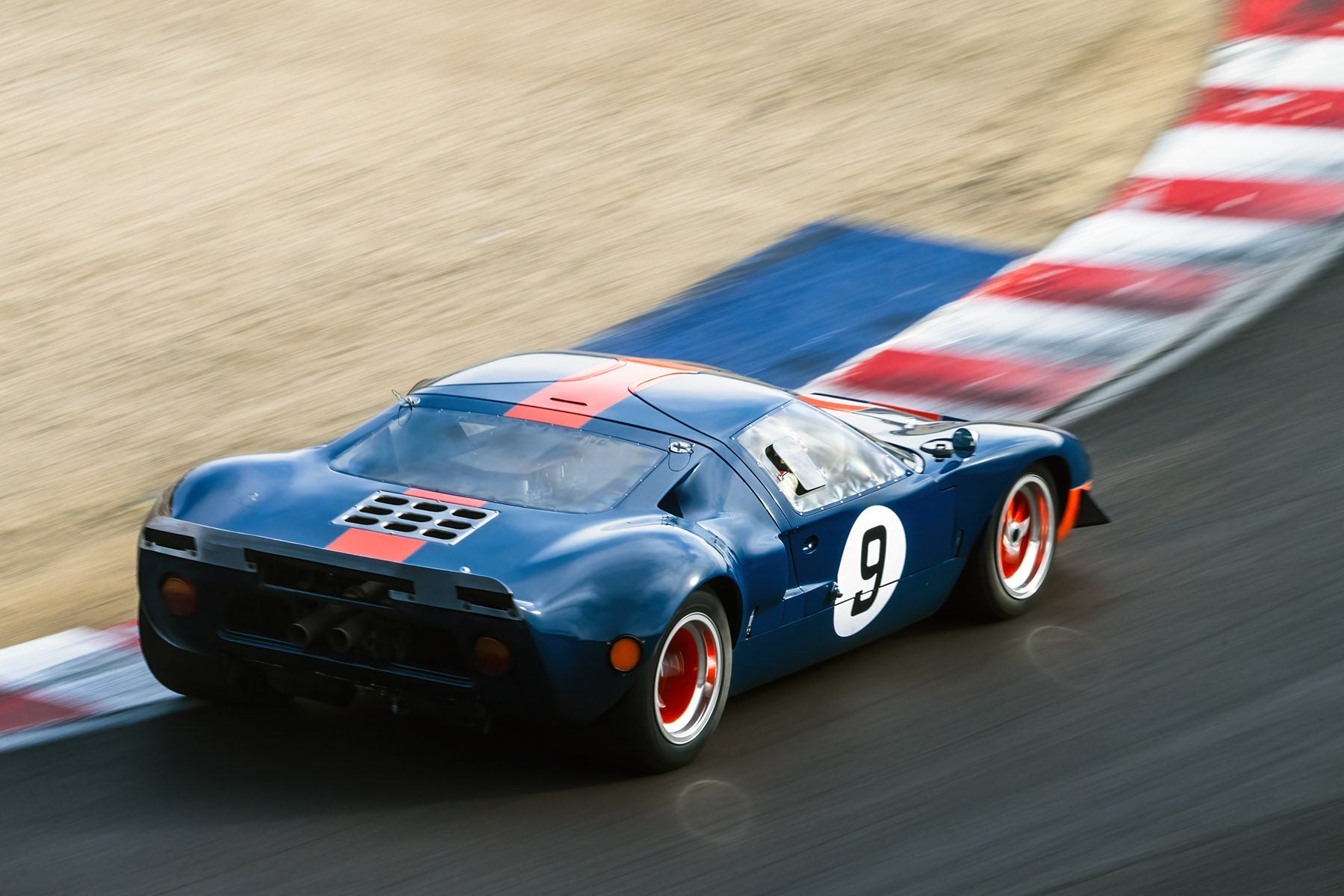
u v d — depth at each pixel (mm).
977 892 14648
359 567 15648
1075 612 22625
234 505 17031
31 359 37906
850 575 19453
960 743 18094
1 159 54281
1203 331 34594
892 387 32625
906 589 20688
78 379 36531
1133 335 34656
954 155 47656
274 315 40031
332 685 16938
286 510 16797
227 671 17234
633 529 16438
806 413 19781
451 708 16078
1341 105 46531
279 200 48875
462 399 18719
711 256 41688
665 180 48156
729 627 17594
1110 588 23500
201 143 54656
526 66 59938
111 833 15438
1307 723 18359
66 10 70062
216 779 16688
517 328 38125
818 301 38031
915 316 36719
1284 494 26688
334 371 36188
